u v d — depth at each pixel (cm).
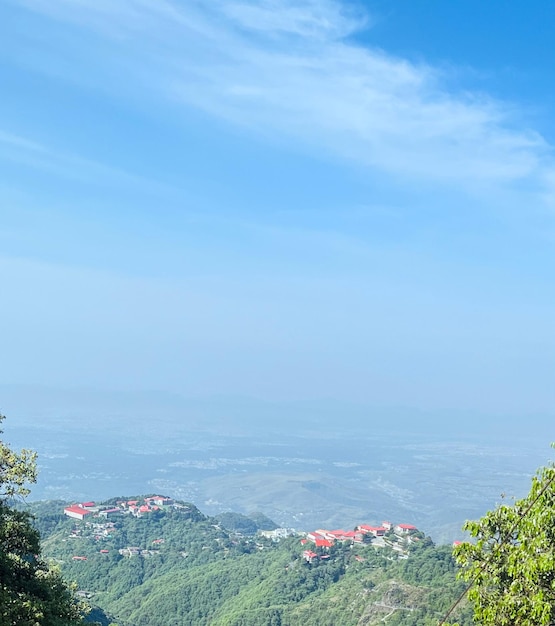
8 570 2797
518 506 1652
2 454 3222
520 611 1484
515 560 1549
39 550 3081
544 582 1497
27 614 2364
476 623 1675
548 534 1538
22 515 3053
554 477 1553
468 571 1688
